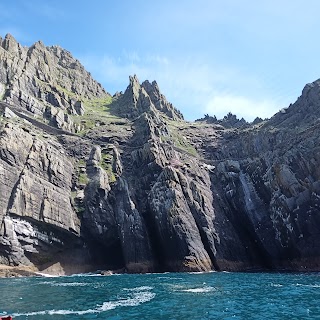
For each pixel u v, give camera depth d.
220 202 88.00
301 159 76.38
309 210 71.19
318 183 70.81
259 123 123.12
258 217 81.75
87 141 99.94
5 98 96.25
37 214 70.00
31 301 33.03
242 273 65.81
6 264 63.62
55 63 159.12
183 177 84.12
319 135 79.12
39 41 145.00
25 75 111.31
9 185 67.56
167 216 75.06
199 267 70.81
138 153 97.00
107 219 80.31
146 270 73.06
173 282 49.50
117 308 29.42
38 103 105.38
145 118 113.25
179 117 155.75
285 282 47.56
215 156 111.94
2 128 73.88
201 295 36.31
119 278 58.03
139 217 79.56
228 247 78.06
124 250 75.81
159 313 27.48
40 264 70.38
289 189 75.38
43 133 92.62
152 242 78.50
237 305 30.59
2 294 37.59
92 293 38.47
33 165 74.75
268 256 78.06
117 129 111.50
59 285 46.69
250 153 104.38
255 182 86.88
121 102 146.25
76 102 124.94
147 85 160.25
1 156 68.44
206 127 128.88
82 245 78.25
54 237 72.69
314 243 69.44
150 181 88.62
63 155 88.69
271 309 28.73
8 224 64.06
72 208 79.94
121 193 83.88
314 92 102.06
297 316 26.12
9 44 120.50
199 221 78.88
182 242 72.69
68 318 25.64
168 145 98.19
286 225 73.94
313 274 60.78
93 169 89.44
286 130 96.62
